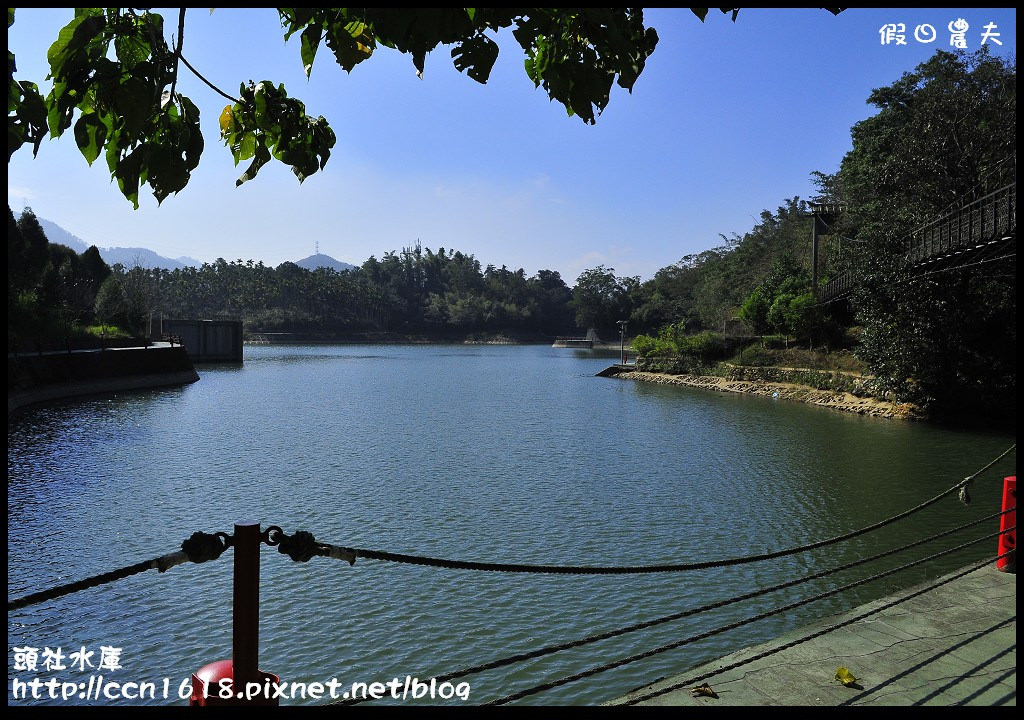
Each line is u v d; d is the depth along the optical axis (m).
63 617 10.47
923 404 31.67
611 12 2.40
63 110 2.46
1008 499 7.50
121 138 2.63
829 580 11.86
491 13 2.41
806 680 5.21
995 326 31.08
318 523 15.50
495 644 9.77
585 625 10.35
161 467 21.53
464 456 23.83
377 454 24.12
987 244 21.30
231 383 55.66
